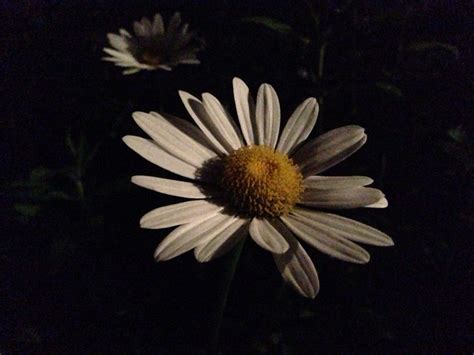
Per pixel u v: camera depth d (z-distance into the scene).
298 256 0.10
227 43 0.18
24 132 0.20
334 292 0.15
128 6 0.22
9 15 0.22
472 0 0.18
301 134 0.13
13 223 0.18
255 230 0.11
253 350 0.14
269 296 0.15
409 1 0.17
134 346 0.15
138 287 0.16
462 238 0.16
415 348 0.15
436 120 0.17
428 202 0.16
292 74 0.17
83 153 0.16
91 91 0.20
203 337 0.15
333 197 0.11
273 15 0.18
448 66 0.17
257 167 0.11
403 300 0.15
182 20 0.22
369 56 0.17
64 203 0.16
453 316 0.15
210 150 0.12
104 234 0.16
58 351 0.16
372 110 0.17
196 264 0.16
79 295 0.16
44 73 0.21
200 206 0.11
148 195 0.16
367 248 0.16
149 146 0.11
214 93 0.18
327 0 0.16
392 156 0.17
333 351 0.14
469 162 0.16
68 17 0.22
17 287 0.17
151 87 0.19
